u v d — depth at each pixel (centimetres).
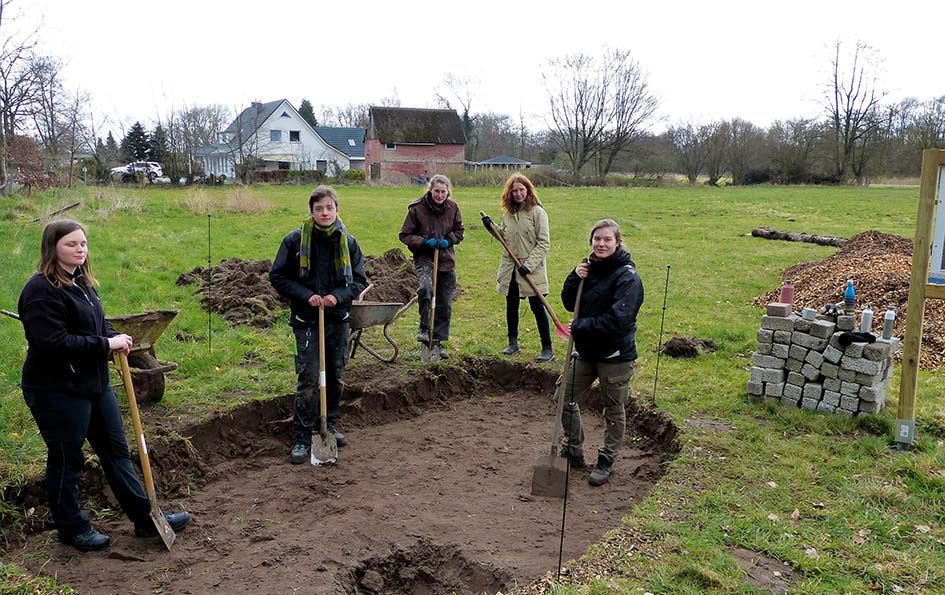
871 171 5200
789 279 1271
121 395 599
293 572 409
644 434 627
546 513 488
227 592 390
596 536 454
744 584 377
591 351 507
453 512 490
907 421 549
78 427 399
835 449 547
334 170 5669
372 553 436
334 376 578
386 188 4059
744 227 2241
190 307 922
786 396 630
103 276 1075
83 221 1723
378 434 633
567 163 6044
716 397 660
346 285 550
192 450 542
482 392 742
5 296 902
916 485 491
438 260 728
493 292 1123
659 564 394
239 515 483
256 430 607
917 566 397
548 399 718
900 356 784
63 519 418
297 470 553
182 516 458
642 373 730
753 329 916
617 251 495
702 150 5153
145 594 389
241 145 4784
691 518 446
